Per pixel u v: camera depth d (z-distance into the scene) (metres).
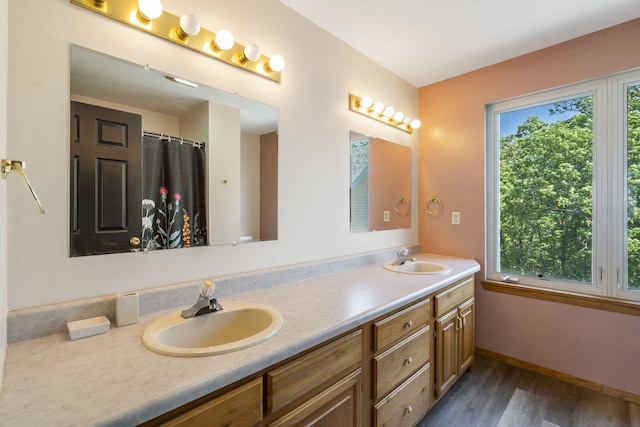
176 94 1.29
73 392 0.67
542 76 2.16
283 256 1.70
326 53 1.93
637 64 1.82
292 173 1.74
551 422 1.67
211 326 1.14
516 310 2.29
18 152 0.93
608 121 1.96
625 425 1.63
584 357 2.01
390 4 1.68
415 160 2.81
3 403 0.63
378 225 2.38
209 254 1.39
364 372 1.24
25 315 0.92
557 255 2.18
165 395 0.67
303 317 1.14
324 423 1.06
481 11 1.74
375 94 2.33
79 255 1.04
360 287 1.58
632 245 1.89
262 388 0.88
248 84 1.53
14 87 0.92
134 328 1.02
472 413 1.75
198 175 1.36
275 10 1.63
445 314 1.81
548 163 2.22
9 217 0.91
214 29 1.39
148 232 1.21
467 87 2.53
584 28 1.92
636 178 1.88
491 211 2.47
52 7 0.99
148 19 1.18
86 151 1.07
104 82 1.11
